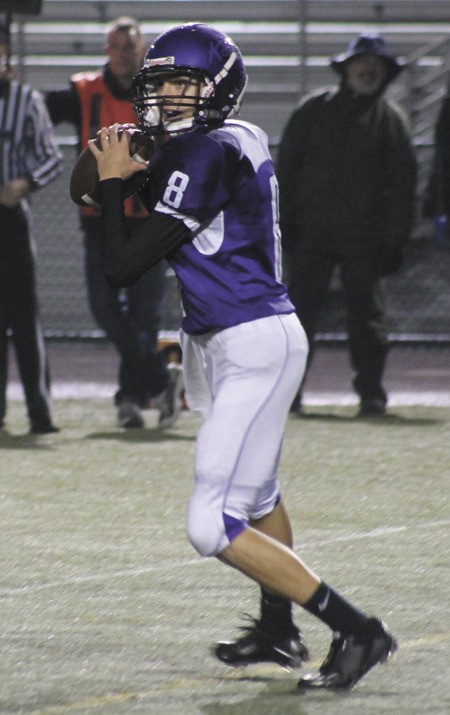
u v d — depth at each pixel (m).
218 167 9.93
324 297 27.27
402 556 15.20
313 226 26.81
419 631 12.19
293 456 22.23
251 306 10.23
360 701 10.25
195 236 10.23
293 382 10.35
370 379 27.52
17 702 10.20
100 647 11.72
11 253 24.30
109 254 10.08
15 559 15.02
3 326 24.77
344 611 10.43
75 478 20.19
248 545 10.24
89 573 14.39
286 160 26.89
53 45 50.22
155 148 10.48
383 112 26.61
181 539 16.09
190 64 10.18
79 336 38.81
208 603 13.17
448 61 45.28
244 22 49.75
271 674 11.02
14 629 12.27
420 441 24.08
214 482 10.17
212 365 10.41
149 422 26.88
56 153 24.09
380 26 49.69
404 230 26.73
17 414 27.62
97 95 24.97
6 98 23.80
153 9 50.03
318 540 16.03
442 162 28.67
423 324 42.44
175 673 11.02
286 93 48.31
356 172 26.58
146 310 25.47
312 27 49.81
